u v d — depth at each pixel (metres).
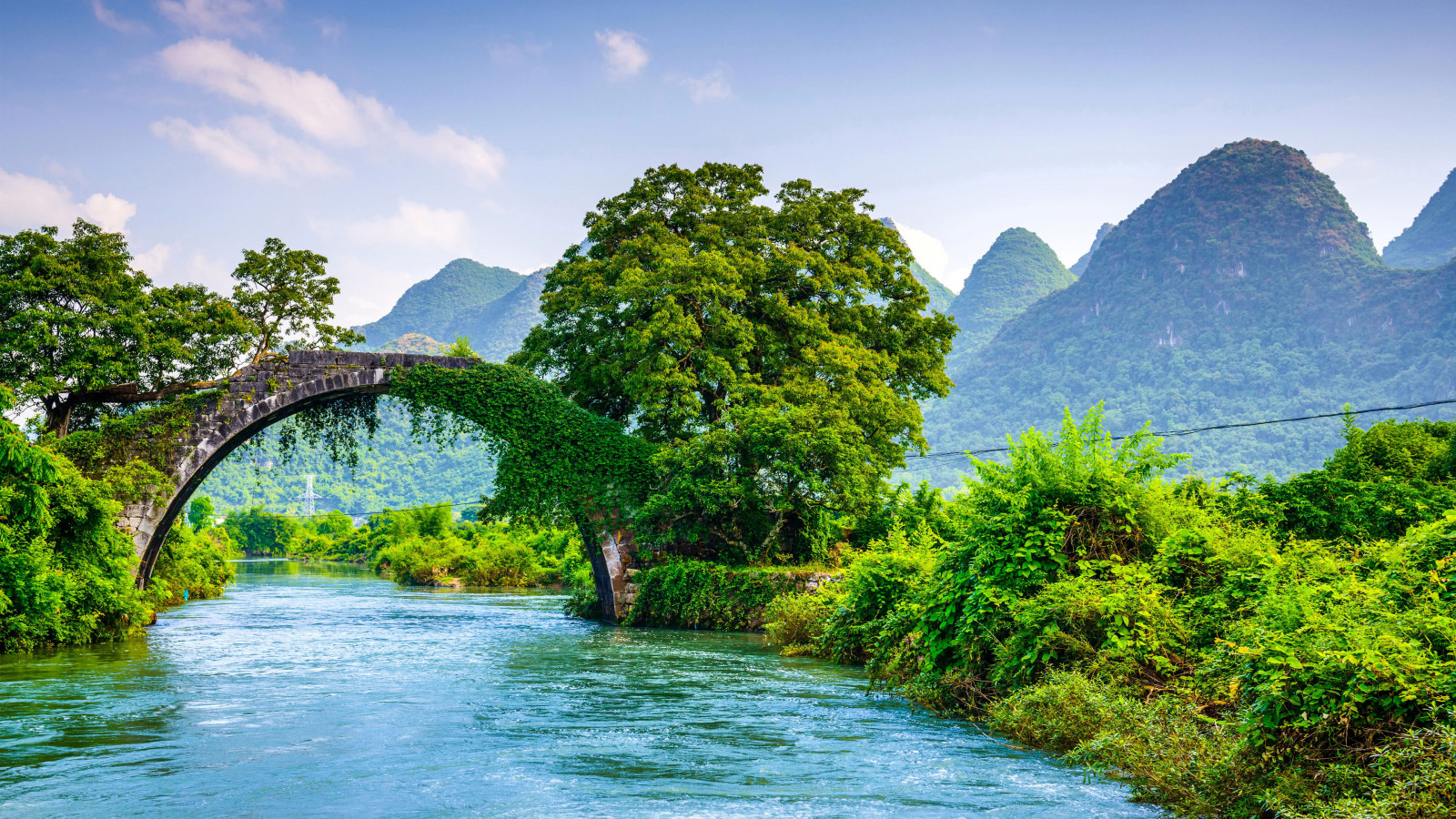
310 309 37.78
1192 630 11.96
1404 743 7.32
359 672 18.55
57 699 14.76
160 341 32.81
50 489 21.89
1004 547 13.49
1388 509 18.55
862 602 20.48
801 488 33.34
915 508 37.44
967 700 13.49
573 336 38.62
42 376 30.58
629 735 12.14
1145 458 14.78
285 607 41.09
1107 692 10.99
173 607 40.16
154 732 12.09
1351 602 9.82
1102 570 13.33
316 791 9.13
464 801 8.80
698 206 39.88
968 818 8.28
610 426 34.47
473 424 33.84
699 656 22.36
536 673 18.77
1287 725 8.07
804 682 17.69
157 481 30.61
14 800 8.71
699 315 37.00
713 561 34.28
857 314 39.62
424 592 57.75
